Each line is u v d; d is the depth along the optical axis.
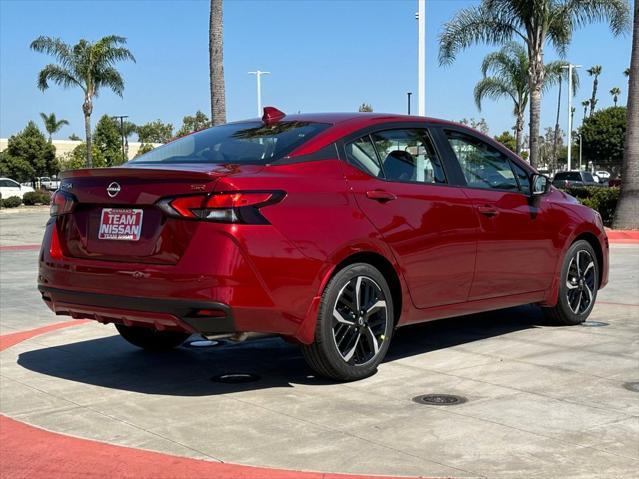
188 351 6.09
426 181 5.46
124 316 4.58
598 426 4.04
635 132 19.72
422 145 5.59
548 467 3.47
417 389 4.80
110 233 4.68
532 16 25.78
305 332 4.61
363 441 3.85
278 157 4.78
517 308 7.76
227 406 4.52
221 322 4.29
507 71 36.72
